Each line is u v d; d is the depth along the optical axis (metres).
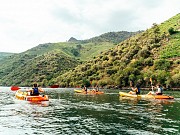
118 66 120.88
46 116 29.31
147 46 126.06
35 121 26.12
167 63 102.94
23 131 21.56
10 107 37.97
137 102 45.28
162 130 21.64
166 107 37.28
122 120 26.38
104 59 137.50
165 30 142.75
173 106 38.59
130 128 22.52
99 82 116.94
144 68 110.06
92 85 121.12
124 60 122.44
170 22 154.50
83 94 70.38
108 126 23.36
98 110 34.12
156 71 101.19
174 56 108.94
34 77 169.38
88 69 136.25
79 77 133.00
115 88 110.19
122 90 94.81
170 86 92.38
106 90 95.12
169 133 20.59
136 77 104.50
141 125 23.73
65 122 25.45
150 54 119.62
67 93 75.50
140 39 146.62
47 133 20.84
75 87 131.38
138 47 128.00
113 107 37.50
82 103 43.53
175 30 134.62
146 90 90.31
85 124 24.42
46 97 48.62
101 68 129.25
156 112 32.00
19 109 35.56
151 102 45.34
